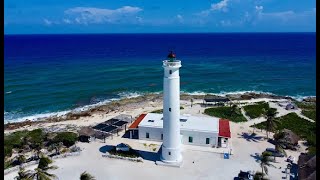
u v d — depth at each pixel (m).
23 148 55.03
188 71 146.50
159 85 115.25
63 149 53.72
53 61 180.00
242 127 64.88
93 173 45.88
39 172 39.50
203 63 175.38
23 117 80.31
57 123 72.44
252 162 48.97
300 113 75.31
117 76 131.75
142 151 53.19
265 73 141.88
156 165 48.41
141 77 129.50
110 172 46.19
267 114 59.59
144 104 87.62
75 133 60.72
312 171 40.88
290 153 52.56
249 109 77.12
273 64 171.12
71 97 98.81
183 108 79.31
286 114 73.75
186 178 44.53
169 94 45.72
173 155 48.06
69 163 48.94
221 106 81.00
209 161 49.44
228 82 122.06
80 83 117.94
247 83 120.88
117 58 195.75
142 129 57.25
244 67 159.88
